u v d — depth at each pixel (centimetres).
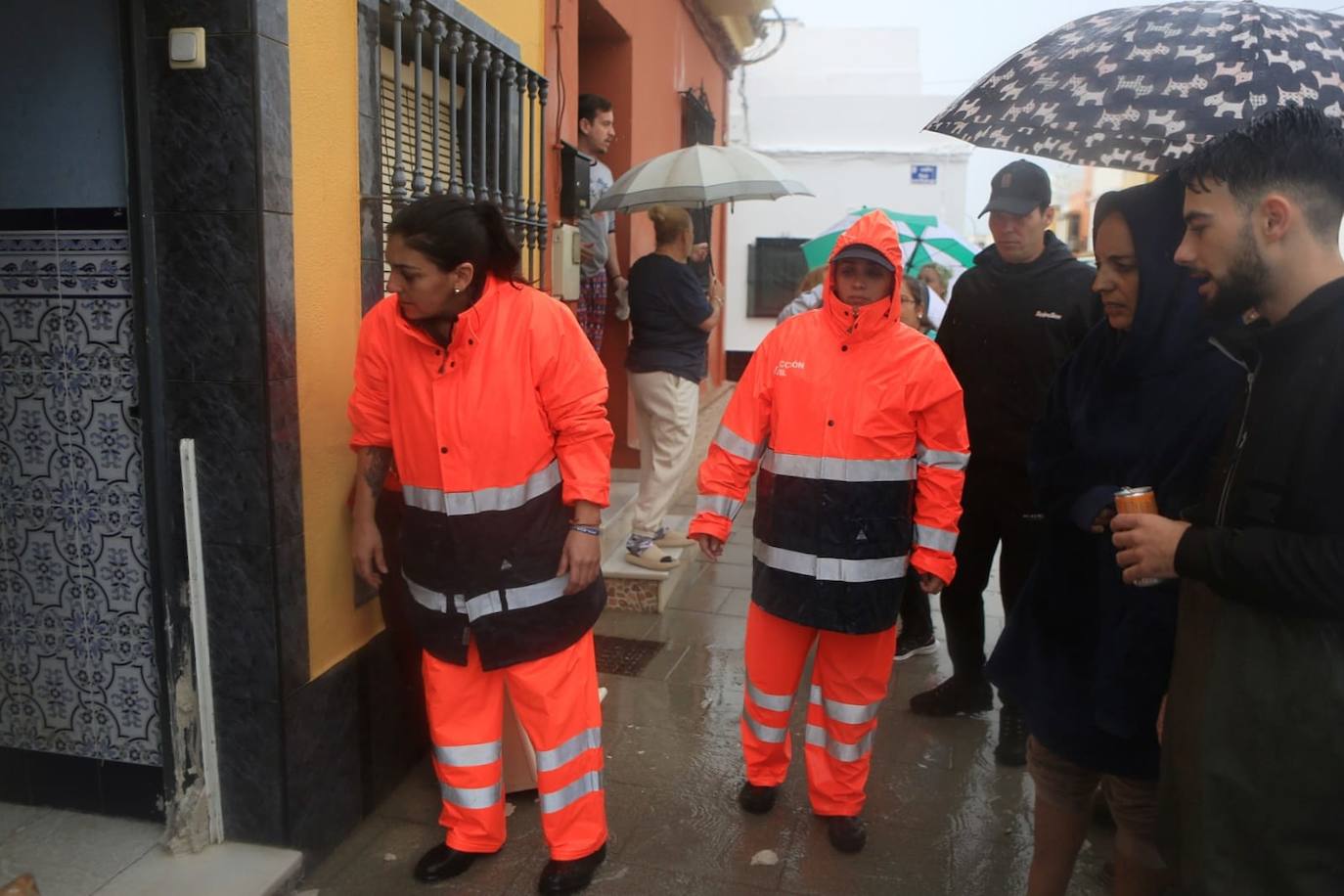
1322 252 156
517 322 262
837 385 289
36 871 272
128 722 290
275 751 275
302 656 280
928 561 295
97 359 273
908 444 292
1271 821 157
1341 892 154
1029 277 368
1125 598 212
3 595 291
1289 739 155
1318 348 155
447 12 340
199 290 257
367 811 318
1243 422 168
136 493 277
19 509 286
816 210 1466
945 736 388
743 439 307
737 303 1481
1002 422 371
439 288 248
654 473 526
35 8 262
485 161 381
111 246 268
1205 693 166
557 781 282
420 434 265
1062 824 238
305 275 275
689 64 937
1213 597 169
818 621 293
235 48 247
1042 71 233
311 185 276
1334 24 222
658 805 336
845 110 1458
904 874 300
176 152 254
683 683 436
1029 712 236
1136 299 206
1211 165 160
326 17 279
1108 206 209
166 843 281
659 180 523
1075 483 228
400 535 283
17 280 275
